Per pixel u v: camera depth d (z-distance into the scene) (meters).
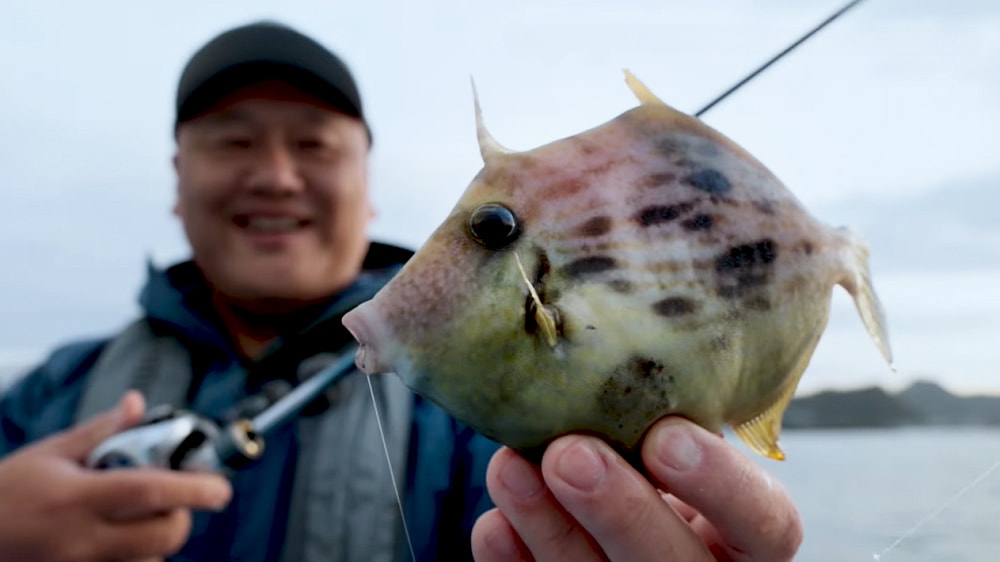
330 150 0.66
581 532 0.29
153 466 0.43
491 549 0.34
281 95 0.63
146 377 0.65
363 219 0.69
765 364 0.28
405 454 0.59
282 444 0.60
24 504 0.39
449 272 0.27
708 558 0.28
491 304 0.26
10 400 0.73
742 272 0.27
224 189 0.64
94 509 0.40
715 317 0.27
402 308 0.27
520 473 0.29
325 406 0.61
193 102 0.63
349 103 0.65
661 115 0.29
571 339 0.26
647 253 0.26
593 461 0.26
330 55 0.67
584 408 0.26
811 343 0.30
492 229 0.26
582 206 0.27
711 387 0.27
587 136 0.28
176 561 0.56
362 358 0.27
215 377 0.64
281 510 0.58
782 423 0.31
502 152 0.28
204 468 0.44
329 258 0.67
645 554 0.27
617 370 0.26
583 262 0.26
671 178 0.27
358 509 0.57
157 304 0.68
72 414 0.67
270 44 0.64
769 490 0.27
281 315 0.69
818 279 0.29
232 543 0.56
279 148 0.64
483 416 0.27
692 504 0.27
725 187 0.28
